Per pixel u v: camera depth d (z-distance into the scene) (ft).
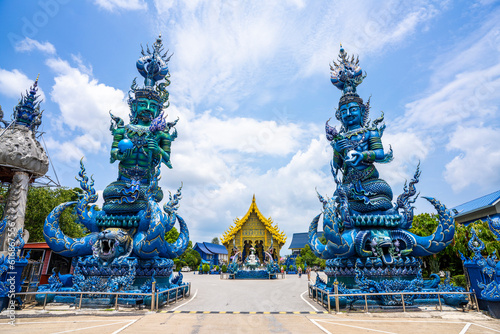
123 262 47.21
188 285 60.90
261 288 79.41
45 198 95.09
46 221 49.83
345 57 64.95
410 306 42.55
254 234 137.49
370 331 31.42
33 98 75.10
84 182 53.83
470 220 101.19
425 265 82.12
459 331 31.68
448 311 40.75
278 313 41.32
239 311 42.65
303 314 40.75
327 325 34.17
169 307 46.09
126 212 53.67
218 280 112.16
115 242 47.29
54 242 49.03
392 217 50.80
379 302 43.62
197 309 44.62
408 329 32.40
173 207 58.90
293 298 58.59
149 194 54.08
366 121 61.11
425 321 36.29
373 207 52.08
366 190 53.62
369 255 48.24
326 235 49.47
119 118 59.41
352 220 51.72
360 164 54.44
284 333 30.58
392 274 46.32
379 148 55.21
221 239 136.77
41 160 72.18
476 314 39.06
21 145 68.90
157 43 69.15
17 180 69.36
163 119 60.18
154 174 57.98
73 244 49.78
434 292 41.78
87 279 45.42
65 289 46.03
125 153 55.11
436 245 48.44
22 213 69.00
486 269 40.01
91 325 33.63
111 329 31.81
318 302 51.93
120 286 44.88
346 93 61.52
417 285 45.55
